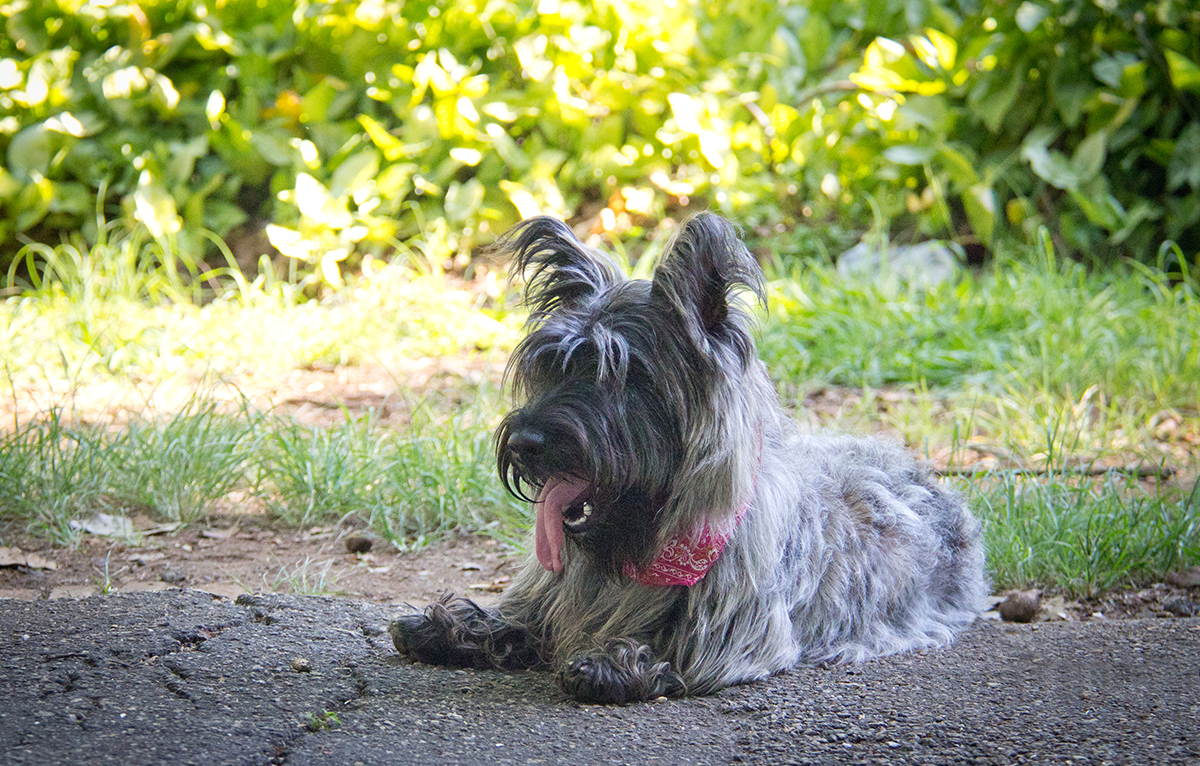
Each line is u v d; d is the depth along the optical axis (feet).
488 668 8.45
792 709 8.01
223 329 15.10
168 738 7.55
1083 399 12.67
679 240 8.14
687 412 8.18
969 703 8.03
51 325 14.75
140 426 11.82
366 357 14.84
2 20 17.58
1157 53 16.84
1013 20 16.96
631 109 18.33
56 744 7.46
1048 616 9.52
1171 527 10.11
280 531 10.59
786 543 8.54
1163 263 17.54
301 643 8.53
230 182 17.58
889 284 16.06
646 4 17.94
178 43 17.40
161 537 10.39
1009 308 15.30
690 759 7.57
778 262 16.81
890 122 17.74
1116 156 17.40
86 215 17.56
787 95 18.76
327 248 16.74
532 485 8.38
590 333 8.17
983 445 11.97
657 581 8.27
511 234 8.71
